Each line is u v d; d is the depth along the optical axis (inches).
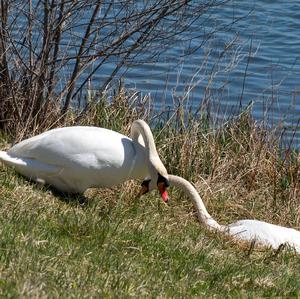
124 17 544.1
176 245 420.5
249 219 521.3
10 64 564.4
